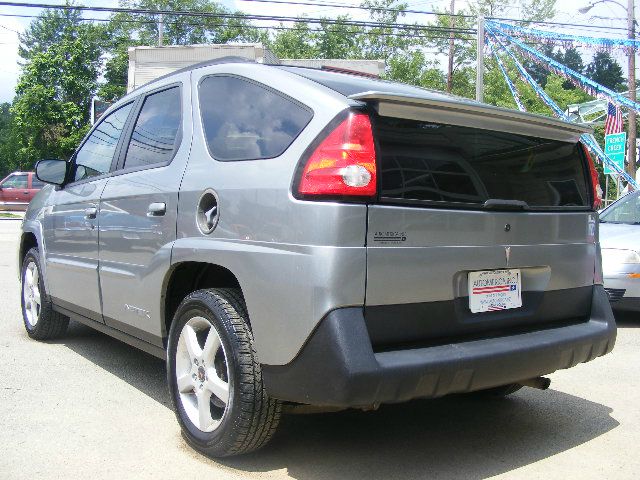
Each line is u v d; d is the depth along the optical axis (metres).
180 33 53.25
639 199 7.71
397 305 2.79
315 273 2.65
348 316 2.65
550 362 3.23
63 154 34.69
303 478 3.03
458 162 3.05
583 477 3.12
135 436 3.49
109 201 4.11
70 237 4.70
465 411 4.09
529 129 3.28
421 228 2.85
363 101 2.80
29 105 34.19
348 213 2.67
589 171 3.74
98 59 49.25
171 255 3.39
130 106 4.40
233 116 3.32
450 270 2.95
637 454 3.42
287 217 2.77
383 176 2.78
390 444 3.49
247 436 2.97
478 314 3.09
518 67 20.86
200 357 3.21
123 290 3.92
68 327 5.86
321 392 2.64
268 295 2.80
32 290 5.56
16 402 3.99
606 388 4.62
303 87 3.04
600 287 3.71
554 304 3.46
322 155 2.74
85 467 3.10
